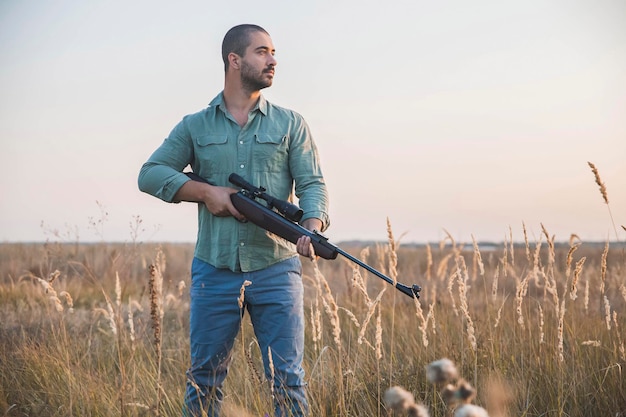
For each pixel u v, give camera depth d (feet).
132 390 14.19
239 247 13.14
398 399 4.84
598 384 14.19
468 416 4.17
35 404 14.82
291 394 12.68
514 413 12.60
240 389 15.16
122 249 28.71
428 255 20.80
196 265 13.64
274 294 13.23
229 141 13.64
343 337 19.54
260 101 13.84
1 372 16.83
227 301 13.32
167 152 13.91
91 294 29.17
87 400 13.98
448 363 4.81
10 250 40.06
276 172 13.80
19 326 21.86
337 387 13.15
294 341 13.20
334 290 27.14
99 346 19.72
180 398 14.46
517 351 15.67
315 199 13.56
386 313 22.49
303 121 14.23
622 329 16.16
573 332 16.30
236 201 12.98
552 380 14.24
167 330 22.58
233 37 13.62
